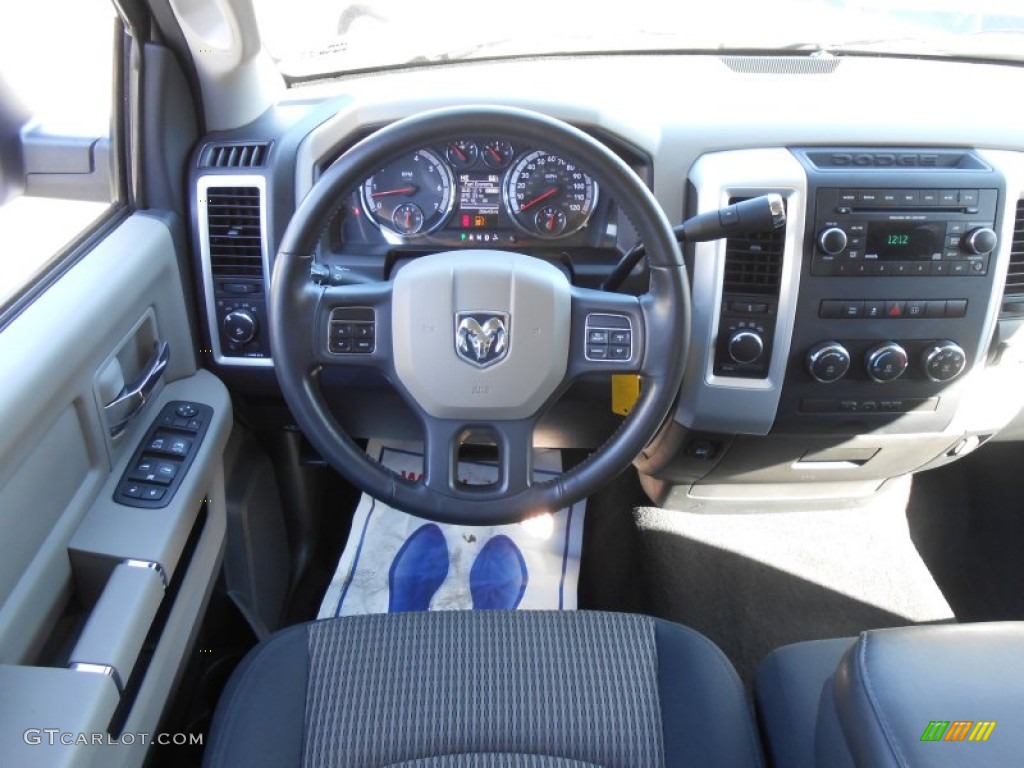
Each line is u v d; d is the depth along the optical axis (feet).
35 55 4.39
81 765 2.89
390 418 5.26
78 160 4.48
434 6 5.34
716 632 5.72
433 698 3.46
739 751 3.32
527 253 4.94
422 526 5.88
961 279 4.59
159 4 4.18
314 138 4.65
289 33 5.17
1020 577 5.85
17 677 3.05
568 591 5.58
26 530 3.22
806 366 4.72
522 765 3.18
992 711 2.66
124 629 3.29
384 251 4.92
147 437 4.15
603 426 5.32
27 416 3.13
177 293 4.56
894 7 5.45
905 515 6.55
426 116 3.42
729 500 6.06
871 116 4.78
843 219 4.49
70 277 3.78
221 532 4.54
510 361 3.74
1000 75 5.42
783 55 5.55
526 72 5.29
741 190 4.51
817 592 5.98
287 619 5.66
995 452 6.13
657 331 3.70
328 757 3.26
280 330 3.69
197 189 4.60
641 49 5.50
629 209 3.53
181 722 4.32
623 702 3.46
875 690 2.78
